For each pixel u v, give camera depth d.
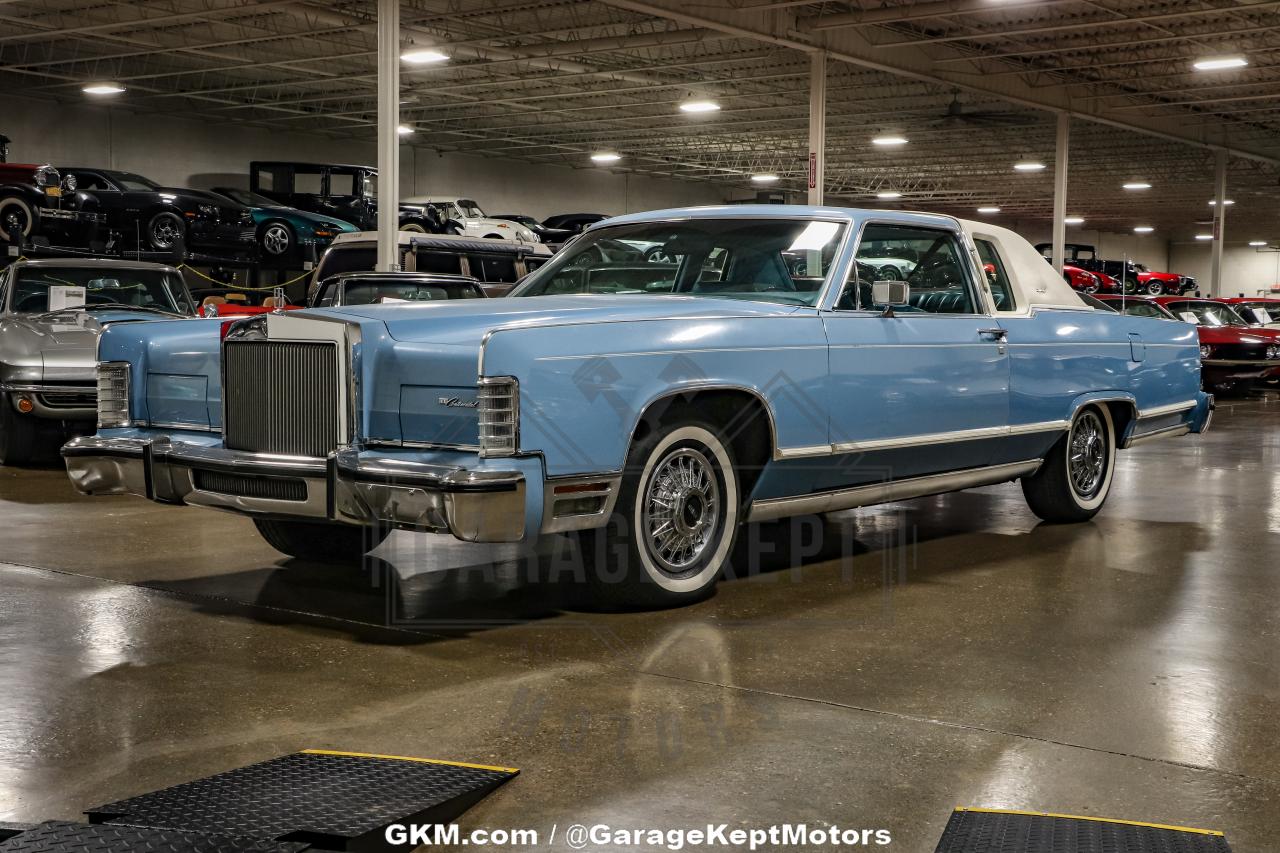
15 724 3.17
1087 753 3.02
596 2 18.52
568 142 35.59
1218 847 2.44
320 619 4.29
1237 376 18.41
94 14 20.08
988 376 5.51
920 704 3.38
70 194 15.66
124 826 2.41
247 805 2.58
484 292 10.11
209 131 30.69
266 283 23.36
